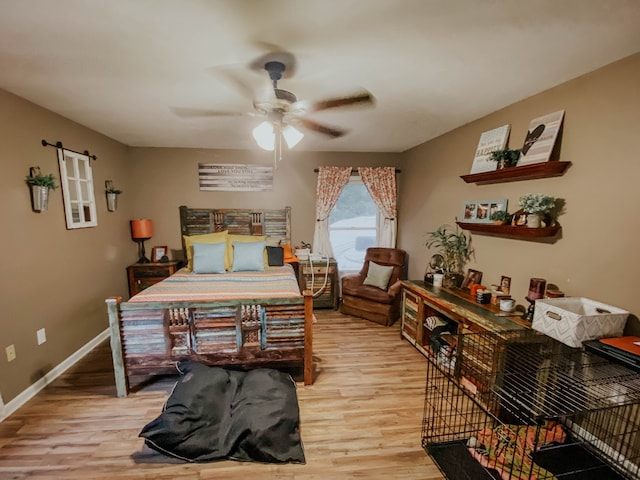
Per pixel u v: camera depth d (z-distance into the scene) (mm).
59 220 2777
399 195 4793
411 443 1948
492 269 2818
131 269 3959
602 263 1882
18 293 2312
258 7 1325
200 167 4418
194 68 1913
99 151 3504
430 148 3844
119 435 1981
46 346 2586
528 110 2398
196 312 2381
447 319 2986
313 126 2904
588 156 1946
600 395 1743
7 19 1396
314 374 2729
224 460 1801
